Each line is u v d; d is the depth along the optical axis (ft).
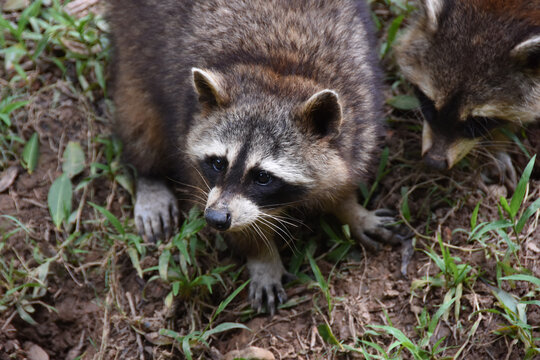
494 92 22.89
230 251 24.89
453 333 21.35
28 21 29.01
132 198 26.48
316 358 21.86
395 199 25.43
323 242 24.95
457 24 23.54
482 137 24.31
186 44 23.62
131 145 26.37
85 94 27.89
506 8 23.09
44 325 24.63
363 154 22.67
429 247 23.47
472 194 24.73
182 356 23.26
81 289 24.77
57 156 26.89
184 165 23.41
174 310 23.71
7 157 26.86
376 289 23.21
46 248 25.20
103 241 25.17
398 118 27.04
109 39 27.14
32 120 27.22
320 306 22.97
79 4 29.76
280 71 21.53
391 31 26.71
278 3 23.22
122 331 23.77
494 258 22.49
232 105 20.85
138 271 23.94
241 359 21.34
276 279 23.62
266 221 21.38
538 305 21.25
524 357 20.42
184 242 23.84
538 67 22.65
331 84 21.59
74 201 26.20
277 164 20.38
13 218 24.57
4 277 24.56
